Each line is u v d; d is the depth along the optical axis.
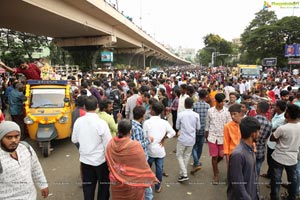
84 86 8.92
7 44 35.56
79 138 3.87
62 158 6.80
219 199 4.67
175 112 8.83
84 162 3.84
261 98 7.75
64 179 5.47
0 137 2.55
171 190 5.00
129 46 52.00
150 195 4.08
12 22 20.86
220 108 5.17
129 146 3.11
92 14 23.78
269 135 4.41
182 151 5.28
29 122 7.05
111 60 35.16
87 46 33.59
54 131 7.06
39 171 3.00
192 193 4.88
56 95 7.78
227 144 4.37
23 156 2.72
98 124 3.79
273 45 52.91
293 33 50.53
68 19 19.64
